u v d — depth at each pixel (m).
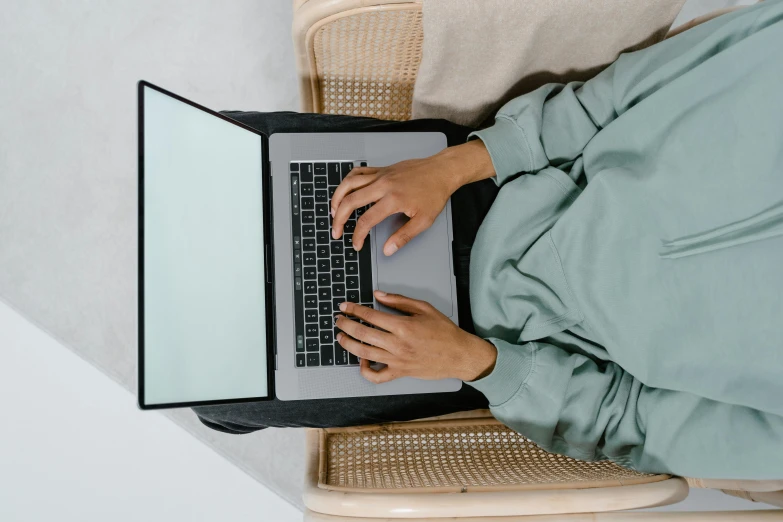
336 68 0.91
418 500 0.67
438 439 0.94
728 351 0.76
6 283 1.32
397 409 0.87
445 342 0.76
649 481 0.75
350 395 0.80
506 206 0.85
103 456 1.30
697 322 0.77
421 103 0.94
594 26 0.83
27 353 1.31
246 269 0.76
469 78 0.89
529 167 0.88
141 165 0.67
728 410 0.77
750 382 0.75
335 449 0.89
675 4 0.82
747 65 0.74
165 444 1.32
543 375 0.80
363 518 0.67
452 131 0.93
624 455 0.83
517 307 0.84
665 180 0.78
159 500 1.30
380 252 0.83
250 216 0.78
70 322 1.33
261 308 0.77
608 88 0.84
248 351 0.74
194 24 1.38
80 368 1.32
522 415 0.81
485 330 0.85
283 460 1.33
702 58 0.78
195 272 0.71
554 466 0.87
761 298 0.74
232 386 0.72
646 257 0.79
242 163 0.79
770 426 0.74
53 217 1.35
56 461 1.29
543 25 0.81
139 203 0.66
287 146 0.84
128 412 1.32
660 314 0.78
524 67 0.89
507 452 0.94
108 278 1.34
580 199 0.81
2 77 1.36
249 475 1.32
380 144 0.87
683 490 0.74
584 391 0.82
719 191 0.76
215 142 0.76
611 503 0.68
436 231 0.85
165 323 0.67
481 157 0.85
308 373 0.80
